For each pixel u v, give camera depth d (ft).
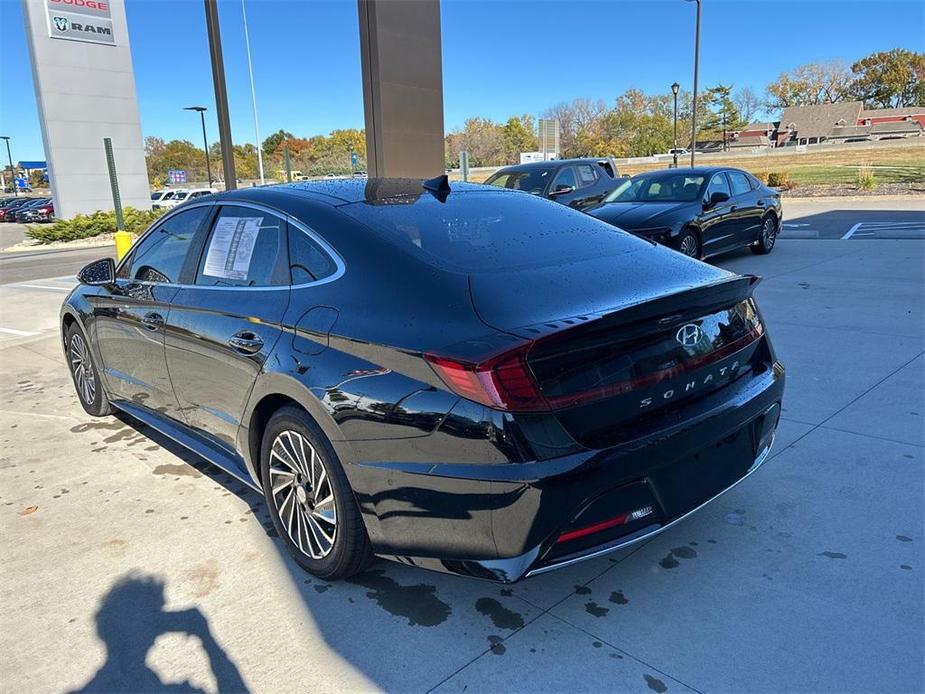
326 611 8.79
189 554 10.25
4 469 13.58
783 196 81.51
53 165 89.20
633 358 7.86
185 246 12.14
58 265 58.49
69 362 16.98
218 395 10.70
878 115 320.09
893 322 21.11
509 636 8.18
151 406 13.34
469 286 8.29
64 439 15.20
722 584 8.90
